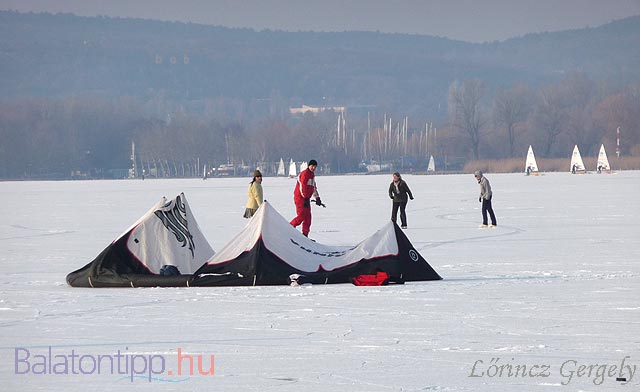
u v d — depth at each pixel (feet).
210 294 161.48
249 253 176.45
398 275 175.01
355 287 169.48
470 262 212.43
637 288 162.40
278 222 182.09
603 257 218.79
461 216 394.11
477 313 136.26
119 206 541.34
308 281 173.37
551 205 462.19
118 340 117.19
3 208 537.65
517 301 148.05
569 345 111.75
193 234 188.75
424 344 113.09
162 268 179.32
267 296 157.89
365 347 111.75
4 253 253.03
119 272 175.73
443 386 93.25
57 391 93.25
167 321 131.44
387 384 94.22
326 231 311.27
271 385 94.12
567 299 149.69
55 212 482.69
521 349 109.70
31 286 177.47
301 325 127.24
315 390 92.12
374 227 329.72
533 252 233.76
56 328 126.31
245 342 115.34
